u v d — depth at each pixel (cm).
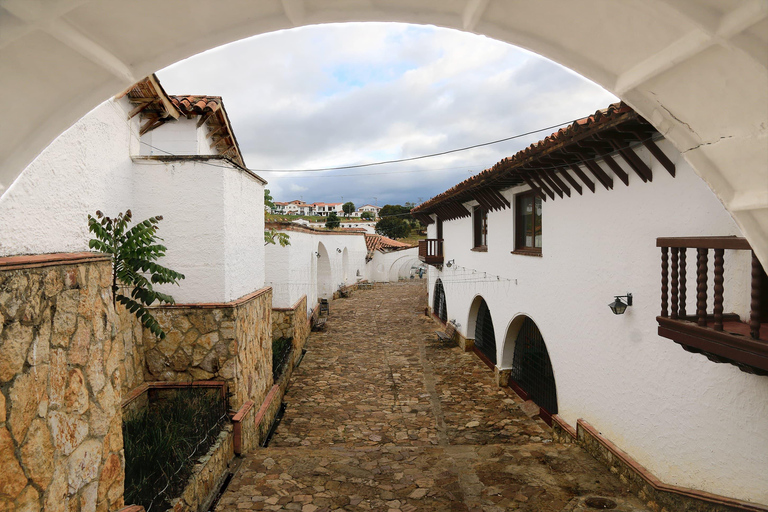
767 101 157
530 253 838
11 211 271
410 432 775
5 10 137
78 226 372
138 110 578
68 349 289
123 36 163
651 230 496
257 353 735
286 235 1152
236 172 655
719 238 339
